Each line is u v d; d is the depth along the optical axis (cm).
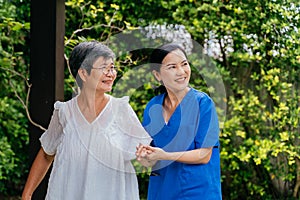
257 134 530
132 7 521
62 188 243
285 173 535
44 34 312
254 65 534
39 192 309
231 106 522
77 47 244
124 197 242
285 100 521
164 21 514
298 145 529
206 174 268
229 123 508
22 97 559
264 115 521
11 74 535
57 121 254
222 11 523
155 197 278
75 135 244
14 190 582
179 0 509
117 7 429
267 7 509
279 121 518
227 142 509
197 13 515
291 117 516
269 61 524
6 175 564
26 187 267
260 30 517
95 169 240
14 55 534
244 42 515
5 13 517
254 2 511
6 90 552
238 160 535
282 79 523
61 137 251
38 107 315
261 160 528
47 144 261
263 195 544
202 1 520
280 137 522
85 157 242
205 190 267
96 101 245
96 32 515
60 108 250
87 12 502
